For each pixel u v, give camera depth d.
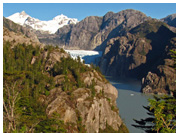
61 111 71.88
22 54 123.44
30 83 84.19
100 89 114.12
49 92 87.94
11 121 33.28
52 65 123.00
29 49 129.75
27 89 67.31
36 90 78.94
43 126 44.03
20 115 38.91
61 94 85.94
